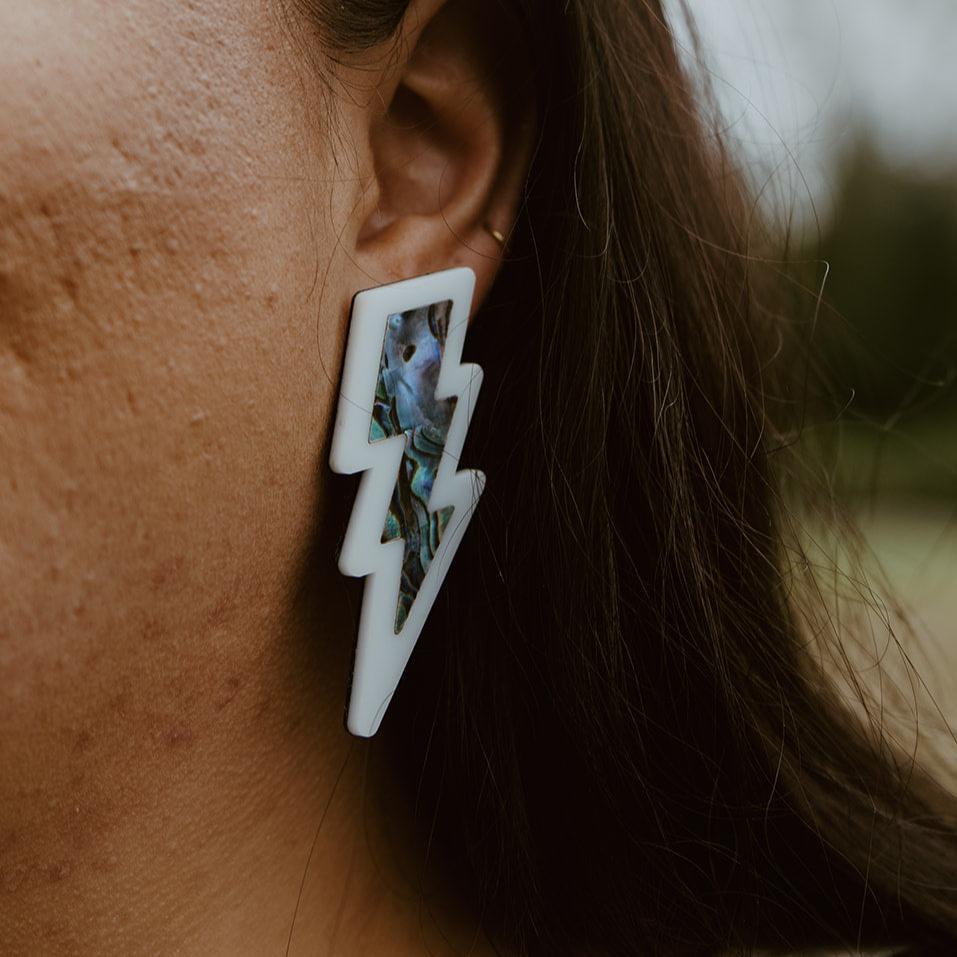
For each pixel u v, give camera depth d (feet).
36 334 1.49
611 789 2.50
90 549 1.58
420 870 2.48
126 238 1.54
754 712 2.60
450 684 2.41
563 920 2.57
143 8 1.57
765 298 3.16
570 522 2.35
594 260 2.30
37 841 1.73
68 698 1.63
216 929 2.05
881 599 3.76
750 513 2.64
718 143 2.76
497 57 2.16
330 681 2.14
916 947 2.86
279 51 1.74
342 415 1.86
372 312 1.86
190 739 1.86
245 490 1.73
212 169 1.62
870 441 3.86
